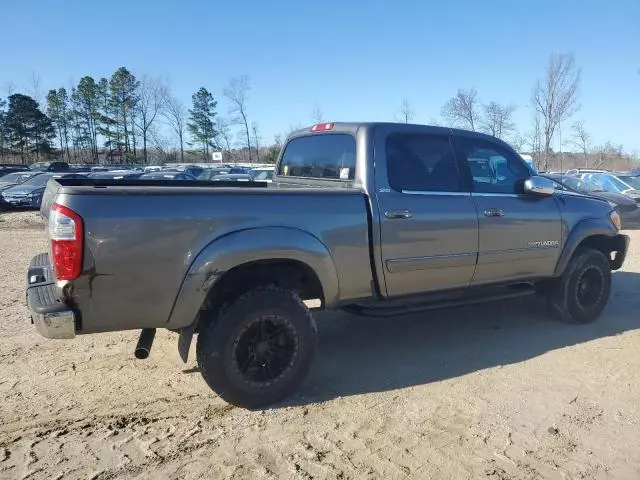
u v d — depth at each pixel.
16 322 5.74
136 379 4.34
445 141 4.88
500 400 4.00
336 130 4.82
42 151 74.44
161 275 3.46
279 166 5.70
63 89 76.38
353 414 3.77
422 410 3.84
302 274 4.16
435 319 6.04
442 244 4.61
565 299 5.73
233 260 3.62
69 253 3.22
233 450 3.30
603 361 4.77
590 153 42.09
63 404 3.88
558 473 3.11
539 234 5.29
